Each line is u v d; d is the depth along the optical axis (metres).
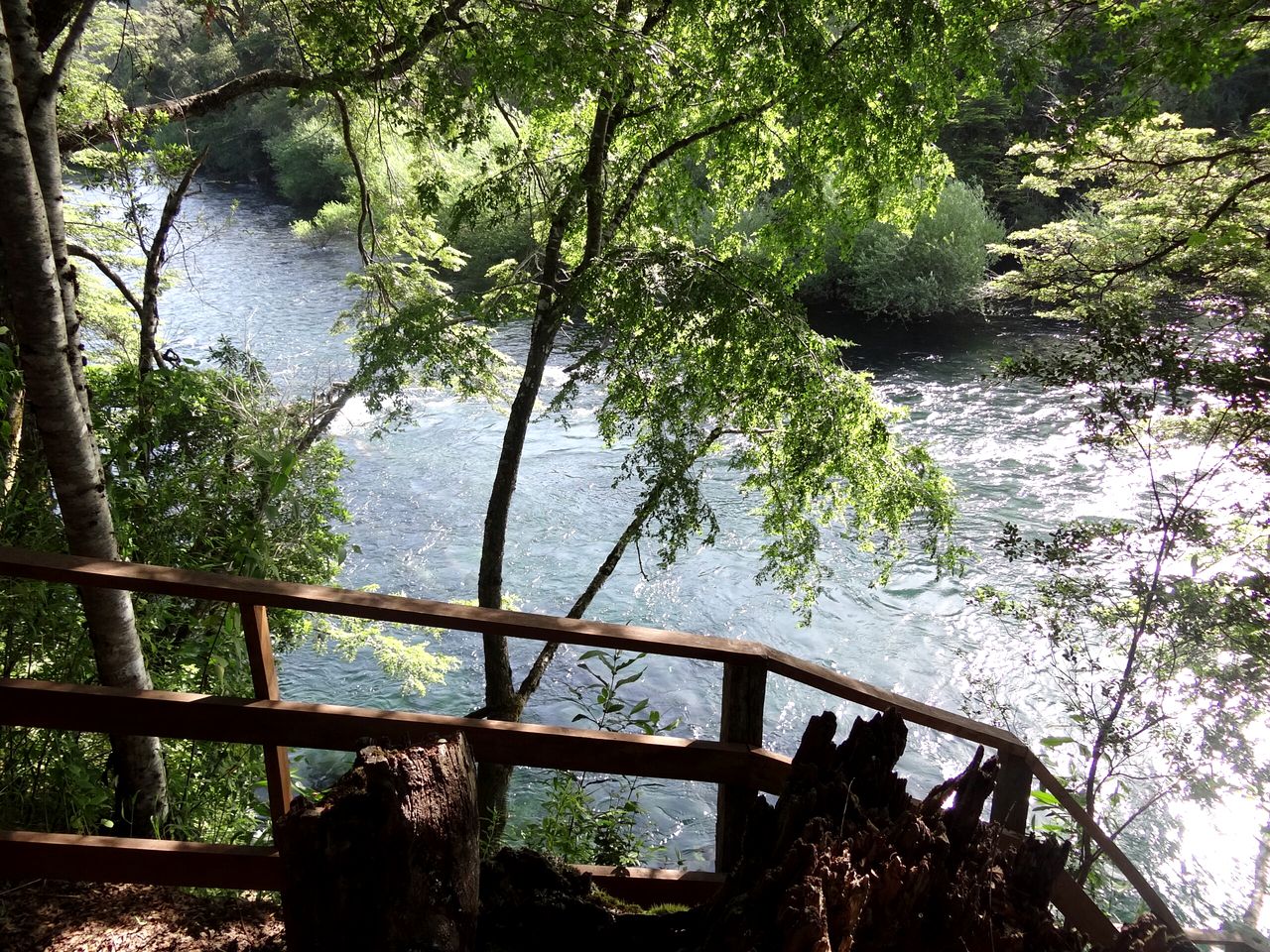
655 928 1.98
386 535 14.31
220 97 8.34
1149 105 6.50
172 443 7.27
